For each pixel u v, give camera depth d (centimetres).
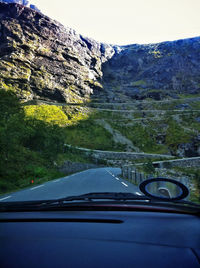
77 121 17612
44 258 95
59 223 169
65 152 7062
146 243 117
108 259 93
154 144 15600
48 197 932
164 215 198
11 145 2347
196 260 95
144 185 257
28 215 196
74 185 1467
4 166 2091
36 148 3988
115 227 154
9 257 97
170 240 124
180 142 15075
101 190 1126
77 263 89
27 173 2281
